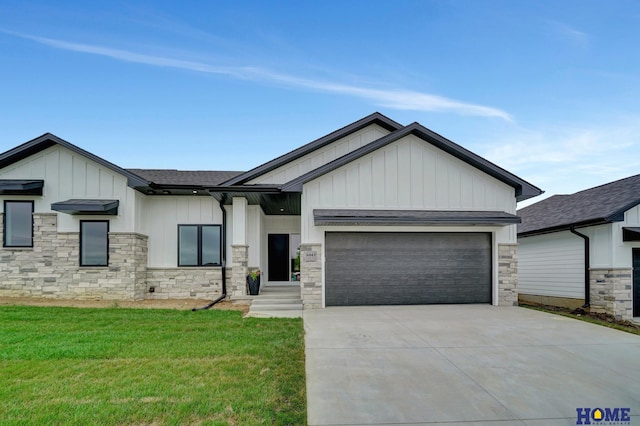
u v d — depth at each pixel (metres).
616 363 6.17
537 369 5.84
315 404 4.50
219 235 13.84
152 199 13.72
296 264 16.36
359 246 11.77
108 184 12.45
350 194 11.73
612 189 14.37
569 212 14.28
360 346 7.02
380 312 10.57
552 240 14.29
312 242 11.53
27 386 4.77
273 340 7.26
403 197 11.85
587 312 12.39
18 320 8.87
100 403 4.27
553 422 4.16
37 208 12.31
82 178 12.41
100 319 9.11
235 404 4.30
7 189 11.62
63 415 3.96
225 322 9.00
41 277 12.25
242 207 12.76
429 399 4.70
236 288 12.42
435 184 11.98
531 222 15.98
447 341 7.41
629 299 11.70
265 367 5.65
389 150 11.94
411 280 11.86
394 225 11.58
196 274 13.60
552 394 4.89
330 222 10.80
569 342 7.40
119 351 6.35
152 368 5.51
